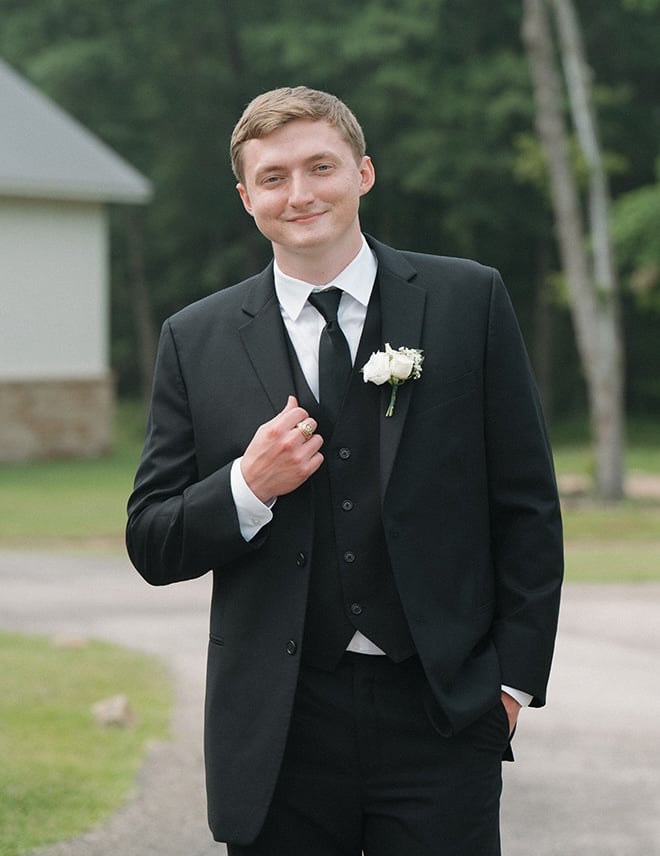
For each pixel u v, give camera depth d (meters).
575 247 25.94
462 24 44.84
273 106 3.67
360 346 3.77
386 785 3.71
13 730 8.23
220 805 3.72
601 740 8.72
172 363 3.89
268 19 46.44
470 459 3.75
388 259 3.87
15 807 6.70
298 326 3.81
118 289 53.31
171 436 3.87
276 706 3.66
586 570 16.86
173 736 8.45
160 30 46.00
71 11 46.72
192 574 3.76
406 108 43.88
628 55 45.84
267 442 3.59
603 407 26.08
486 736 3.72
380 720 3.68
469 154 43.38
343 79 45.41
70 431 33.78
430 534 3.68
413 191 47.59
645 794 7.51
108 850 6.23
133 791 7.21
